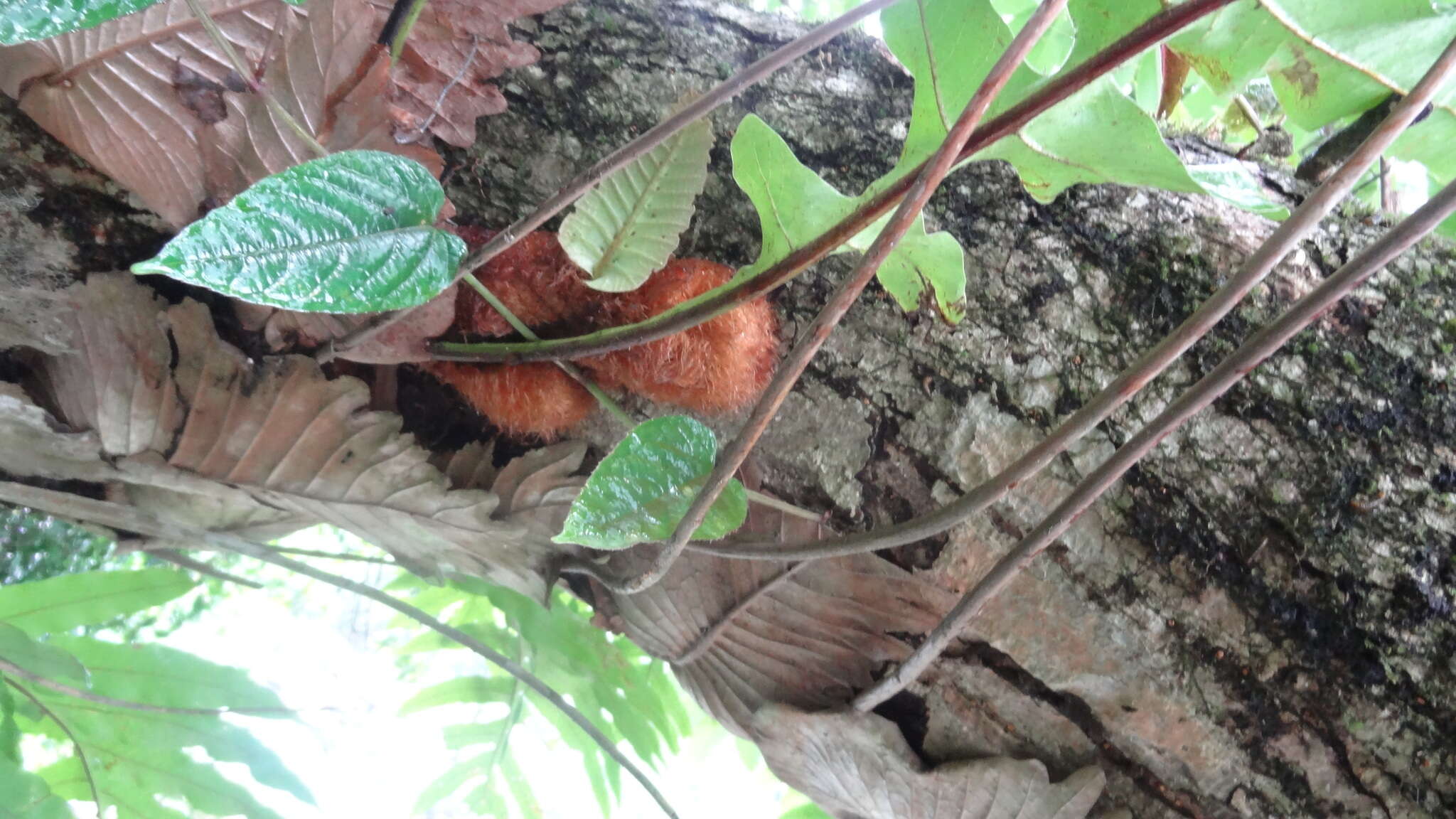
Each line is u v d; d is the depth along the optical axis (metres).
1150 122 0.78
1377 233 1.12
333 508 1.16
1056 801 1.14
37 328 0.98
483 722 2.15
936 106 0.81
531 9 0.97
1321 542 1.04
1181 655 1.08
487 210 1.07
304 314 1.00
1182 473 1.06
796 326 1.08
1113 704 1.12
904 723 1.21
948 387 1.08
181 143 0.91
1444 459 1.04
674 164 0.91
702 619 1.21
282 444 1.08
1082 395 1.06
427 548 1.24
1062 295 1.08
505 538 1.19
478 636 2.04
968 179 1.12
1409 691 1.03
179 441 1.07
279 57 0.88
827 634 1.17
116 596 1.47
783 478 1.11
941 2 0.76
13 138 0.94
